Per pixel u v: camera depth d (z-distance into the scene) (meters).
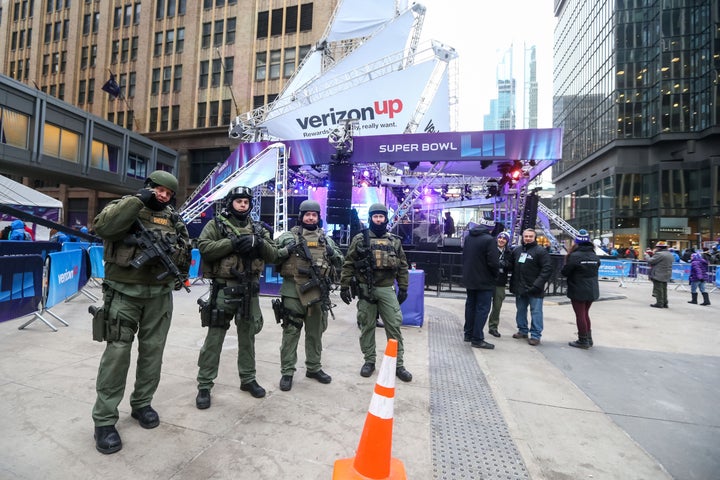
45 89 34.81
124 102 32.06
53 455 2.32
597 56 42.62
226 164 12.80
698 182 33.31
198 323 5.98
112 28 32.97
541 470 2.42
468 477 2.29
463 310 8.09
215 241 3.11
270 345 4.91
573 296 5.45
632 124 37.25
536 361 4.74
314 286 3.58
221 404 3.14
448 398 3.46
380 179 15.66
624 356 5.08
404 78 13.19
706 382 4.16
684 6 34.47
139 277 2.56
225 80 29.98
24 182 35.00
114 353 2.47
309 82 14.04
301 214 3.87
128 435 2.60
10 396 3.12
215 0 30.59
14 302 4.92
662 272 9.70
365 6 15.82
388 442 2.08
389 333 3.96
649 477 2.39
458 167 12.46
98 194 33.03
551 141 9.89
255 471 2.25
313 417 2.96
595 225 42.53
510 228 12.23
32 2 35.78
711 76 32.28
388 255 3.98
